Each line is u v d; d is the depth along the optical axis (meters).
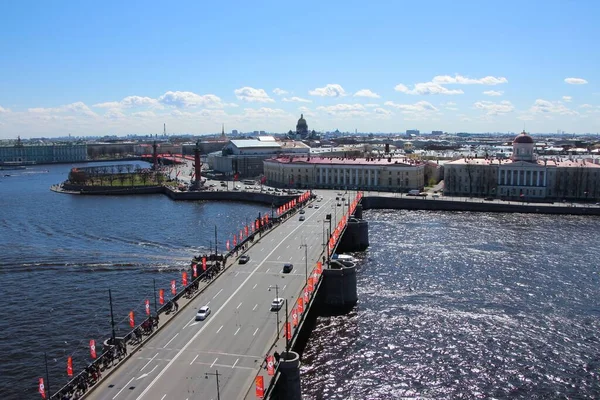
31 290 143.25
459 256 175.62
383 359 103.94
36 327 118.25
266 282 127.00
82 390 78.94
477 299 135.38
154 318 102.75
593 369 99.88
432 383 95.31
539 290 141.38
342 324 120.50
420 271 159.38
